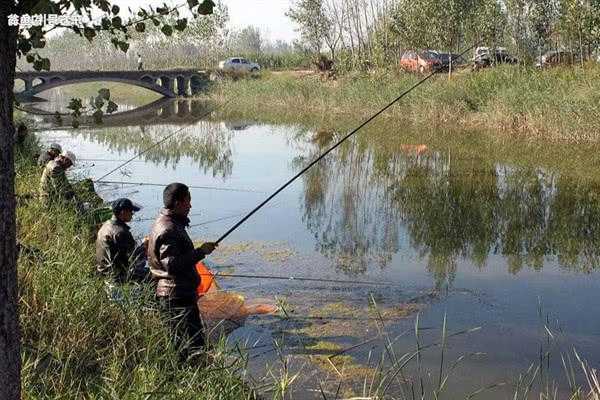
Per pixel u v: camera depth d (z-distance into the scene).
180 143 21.95
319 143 21.11
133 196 13.04
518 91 21.36
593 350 5.96
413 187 13.80
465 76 25.59
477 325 6.55
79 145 21.12
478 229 10.49
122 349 4.53
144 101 46.38
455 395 5.07
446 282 7.96
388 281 7.97
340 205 12.34
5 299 2.07
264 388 4.93
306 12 39.91
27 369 3.69
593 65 22.55
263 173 16.02
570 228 10.45
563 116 18.88
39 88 38.19
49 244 6.55
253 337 6.12
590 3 22.83
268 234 10.26
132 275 5.77
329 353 5.79
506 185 13.67
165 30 2.87
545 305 7.17
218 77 44.69
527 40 25.95
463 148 18.47
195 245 9.43
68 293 4.88
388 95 26.11
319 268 8.48
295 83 34.75
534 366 5.61
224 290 7.50
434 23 28.22
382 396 4.77
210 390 3.87
